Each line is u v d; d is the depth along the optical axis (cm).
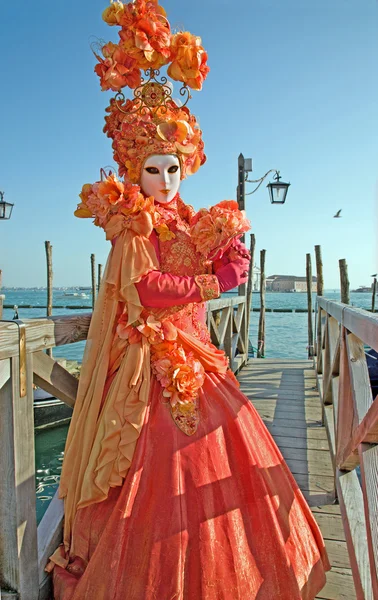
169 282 156
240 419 160
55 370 167
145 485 143
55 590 152
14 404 140
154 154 172
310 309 1031
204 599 131
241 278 167
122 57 172
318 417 433
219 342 432
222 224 161
